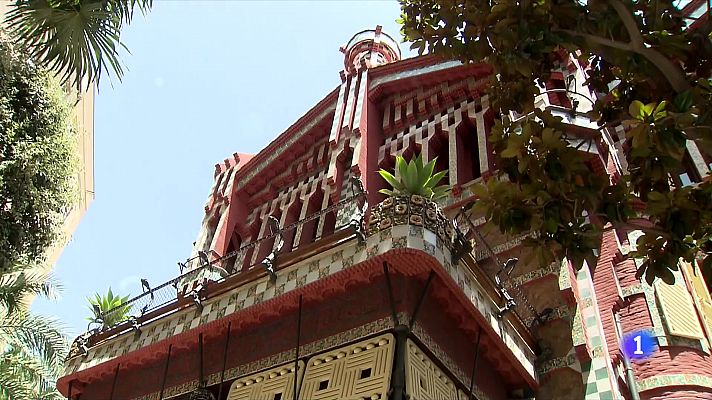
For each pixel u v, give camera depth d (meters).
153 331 13.88
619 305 14.57
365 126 22.52
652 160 7.39
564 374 13.12
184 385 12.89
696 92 7.41
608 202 7.81
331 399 10.30
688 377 13.02
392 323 10.56
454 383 11.24
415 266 10.67
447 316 11.62
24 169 20.62
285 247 22.12
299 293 11.67
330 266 11.48
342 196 20.86
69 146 22.36
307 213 22.41
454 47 9.77
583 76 18.77
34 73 21.34
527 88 9.40
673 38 8.02
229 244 24.59
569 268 14.77
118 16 15.96
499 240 16.34
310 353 11.35
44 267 26.20
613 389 12.46
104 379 14.51
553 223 7.55
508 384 12.91
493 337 11.95
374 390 9.84
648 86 8.95
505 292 12.82
